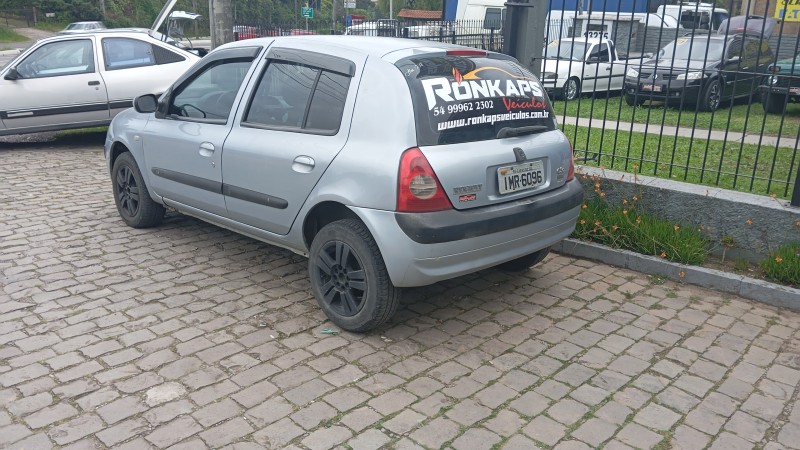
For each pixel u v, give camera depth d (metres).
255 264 5.27
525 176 4.14
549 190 4.36
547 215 4.24
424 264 3.73
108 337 4.04
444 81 3.96
